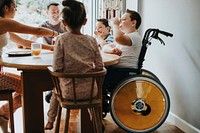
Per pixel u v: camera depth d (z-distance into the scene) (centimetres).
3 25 241
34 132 240
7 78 242
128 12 296
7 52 265
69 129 293
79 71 204
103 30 354
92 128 258
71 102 204
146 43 284
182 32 288
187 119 290
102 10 426
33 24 486
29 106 235
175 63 305
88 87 208
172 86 316
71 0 209
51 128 268
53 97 258
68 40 204
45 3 484
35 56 247
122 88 268
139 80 270
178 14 294
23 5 479
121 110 272
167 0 315
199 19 259
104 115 307
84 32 487
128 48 286
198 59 262
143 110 276
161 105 277
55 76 200
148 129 277
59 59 200
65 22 208
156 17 344
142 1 382
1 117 261
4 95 240
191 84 278
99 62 209
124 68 282
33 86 233
